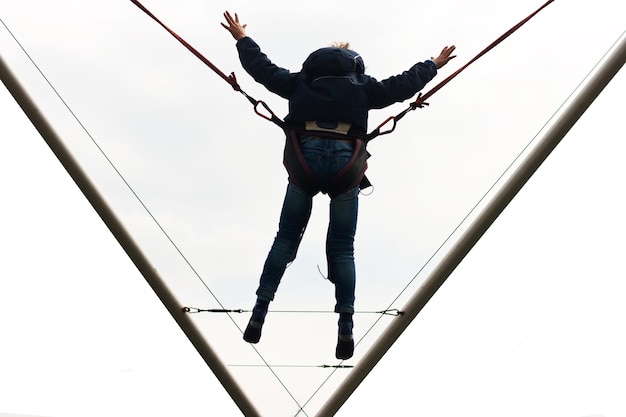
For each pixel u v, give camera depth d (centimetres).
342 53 404
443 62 426
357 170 402
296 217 409
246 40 414
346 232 407
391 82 407
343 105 394
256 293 412
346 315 409
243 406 532
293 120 399
